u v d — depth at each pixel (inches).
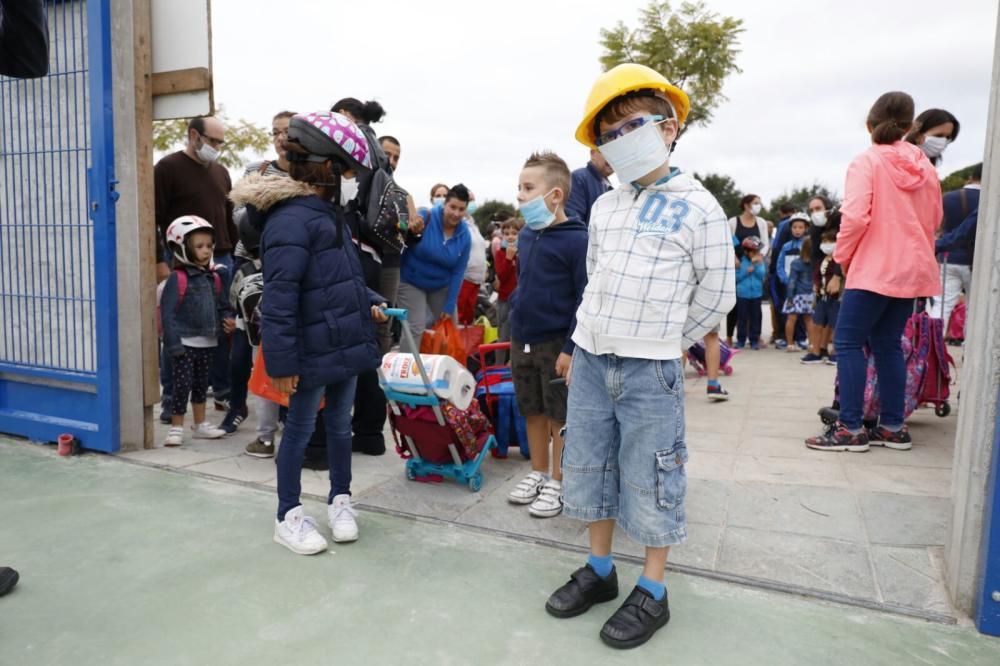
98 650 78.6
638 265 80.8
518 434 148.0
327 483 135.5
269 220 100.1
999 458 79.9
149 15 149.9
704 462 146.2
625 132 79.7
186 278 161.2
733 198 1469.0
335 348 102.0
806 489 128.3
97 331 147.3
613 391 83.2
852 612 87.4
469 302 252.5
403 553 104.4
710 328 82.1
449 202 181.0
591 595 88.7
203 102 146.3
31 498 125.1
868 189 144.4
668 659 77.7
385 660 77.0
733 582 94.9
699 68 767.7
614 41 794.8
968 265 216.8
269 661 76.6
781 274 349.7
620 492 86.4
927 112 157.8
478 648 79.6
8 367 161.2
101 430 149.5
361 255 150.9
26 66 87.0
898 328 152.0
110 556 102.3
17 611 86.9
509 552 105.1
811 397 217.5
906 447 154.3
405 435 131.0
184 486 132.1
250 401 214.2
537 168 112.0
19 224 158.4
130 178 147.6
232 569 98.6
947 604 88.5
